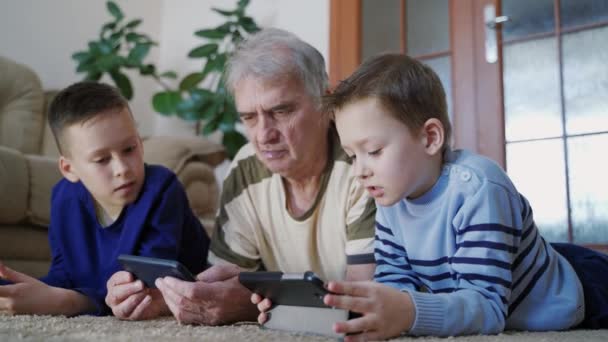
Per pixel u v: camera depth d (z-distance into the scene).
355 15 2.95
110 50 3.16
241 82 1.08
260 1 3.36
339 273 1.19
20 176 1.98
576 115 2.44
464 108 2.65
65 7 3.33
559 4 2.52
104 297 1.12
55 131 1.24
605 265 1.14
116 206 1.24
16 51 3.11
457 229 0.88
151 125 3.67
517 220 0.89
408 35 2.84
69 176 1.29
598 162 2.39
